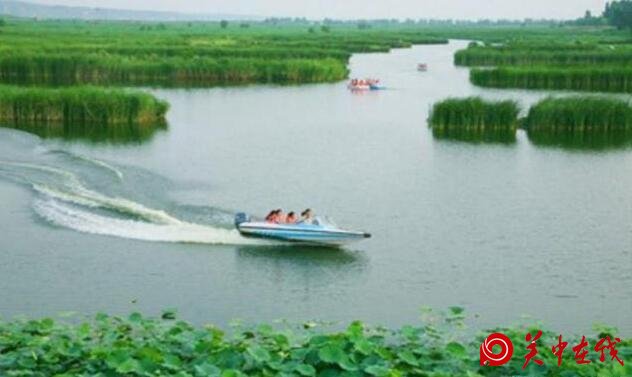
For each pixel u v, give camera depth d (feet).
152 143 155.12
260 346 35.35
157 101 187.73
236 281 76.69
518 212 104.58
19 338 36.78
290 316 67.92
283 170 130.62
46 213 96.89
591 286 76.07
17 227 91.25
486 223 98.78
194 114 197.88
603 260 84.12
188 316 67.62
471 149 153.38
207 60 281.95
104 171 123.24
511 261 83.71
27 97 177.37
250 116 195.93
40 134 162.71
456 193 115.34
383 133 172.04
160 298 71.77
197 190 113.70
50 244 85.76
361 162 138.92
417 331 37.99
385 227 96.58
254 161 138.10
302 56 332.60
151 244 86.99
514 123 175.63
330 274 79.10
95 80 263.90
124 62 270.26
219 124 182.29
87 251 83.97
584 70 254.06
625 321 67.31
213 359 33.45
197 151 146.92
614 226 97.96
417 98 235.40
